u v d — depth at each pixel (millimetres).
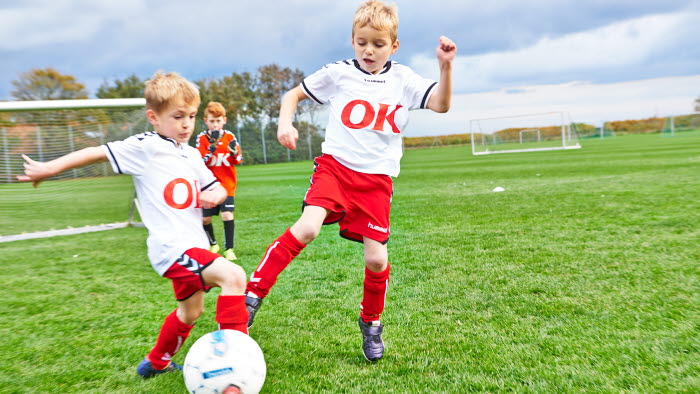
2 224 7910
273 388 2164
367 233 2471
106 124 7863
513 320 2859
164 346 2297
